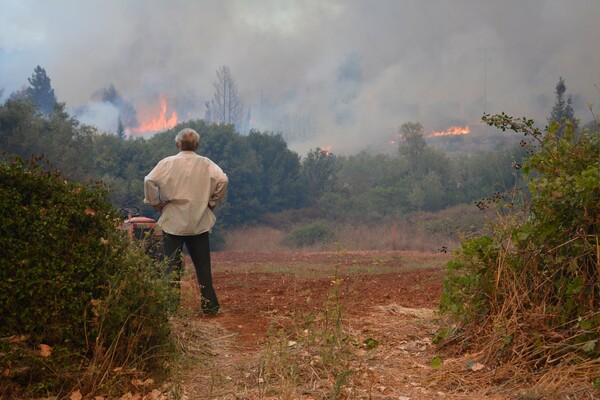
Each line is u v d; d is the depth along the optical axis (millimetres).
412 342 5926
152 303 5031
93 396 4500
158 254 7398
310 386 4758
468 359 5227
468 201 43719
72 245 4711
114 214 5125
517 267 5500
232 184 43000
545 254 5375
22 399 4387
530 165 5840
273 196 45750
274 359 5215
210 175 7383
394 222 39906
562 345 4859
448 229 34125
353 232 38312
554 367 4797
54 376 4520
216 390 4770
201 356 5570
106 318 4738
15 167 4699
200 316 7199
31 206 4656
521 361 4914
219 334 6336
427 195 44750
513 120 6039
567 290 4969
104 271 4836
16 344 4477
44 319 4566
